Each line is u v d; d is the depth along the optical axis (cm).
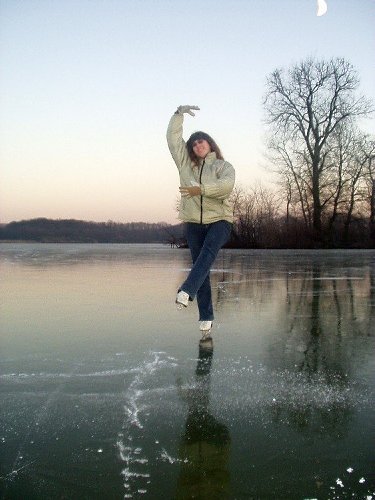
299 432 164
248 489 129
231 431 164
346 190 2459
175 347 287
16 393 201
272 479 134
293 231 2425
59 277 752
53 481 133
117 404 189
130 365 246
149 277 754
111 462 143
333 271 861
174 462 143
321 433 163
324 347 288
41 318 388
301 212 2544
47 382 216
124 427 167
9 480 133
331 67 2422
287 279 710
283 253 1723
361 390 207
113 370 236
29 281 686
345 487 130
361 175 2447
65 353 271
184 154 375
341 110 2427
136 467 140
